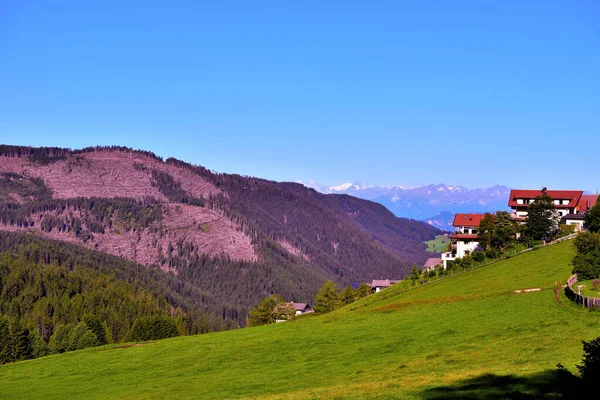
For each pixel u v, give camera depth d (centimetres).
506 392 3562
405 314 8600
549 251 12462
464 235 17038
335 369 5656
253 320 17950
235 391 5309
